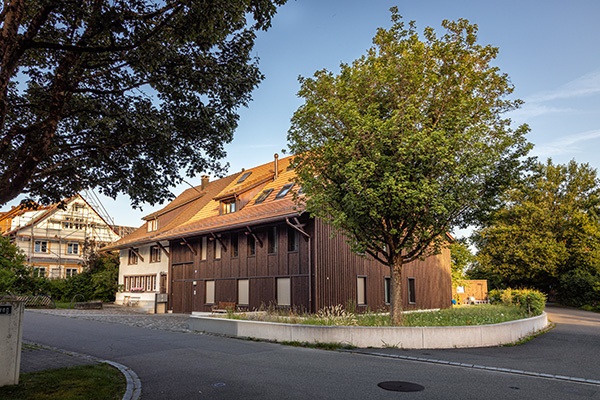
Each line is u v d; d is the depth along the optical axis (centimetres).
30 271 3191
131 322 1872
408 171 1224
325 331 1177
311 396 685
